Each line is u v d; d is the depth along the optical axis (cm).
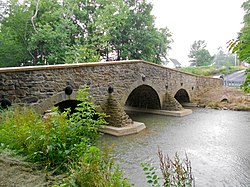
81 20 2133
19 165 265
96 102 877
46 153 303
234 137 857
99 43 2012
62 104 872
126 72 1045
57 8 1975
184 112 1374
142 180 474
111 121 927
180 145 756
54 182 242
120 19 2047
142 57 2247
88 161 272
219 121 1175
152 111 1458
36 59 1873
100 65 888
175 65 5228
